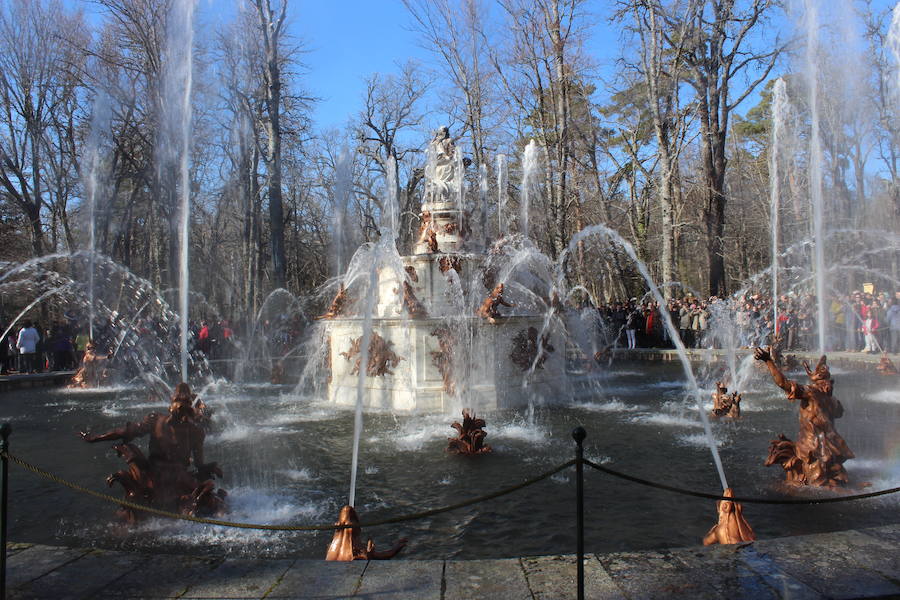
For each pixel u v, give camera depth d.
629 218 33.97
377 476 7.24
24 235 31.80
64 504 6.39
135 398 13.98
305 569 3.96
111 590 3.73
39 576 3.92
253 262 30.09
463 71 28.36
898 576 3.72
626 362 20.64
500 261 14.19
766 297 22.84
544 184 31.72
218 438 9.48
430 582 3.75
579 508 3.61
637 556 4.09
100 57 24.70
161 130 25.11
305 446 8.85
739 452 8.27
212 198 36.50
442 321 11.58
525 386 12.34
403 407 11.66
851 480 6.75
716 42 26.06
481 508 6.03
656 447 8.59
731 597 3.52
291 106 31.23
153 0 23.80
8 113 26.34
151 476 5.80
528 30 27.41
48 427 10.70
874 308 17.91
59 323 19.86
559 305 13.37
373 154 39.69
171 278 26.80
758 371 16.52
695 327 21.80
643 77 28.47
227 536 5.41
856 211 27.55
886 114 24.61
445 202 14.67
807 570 3.83
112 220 29.97
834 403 6.73
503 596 3.57
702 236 34.00
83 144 26.86
